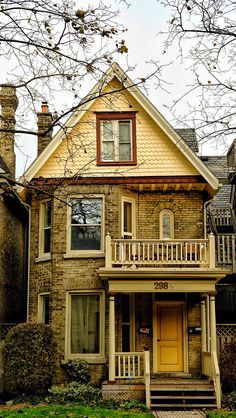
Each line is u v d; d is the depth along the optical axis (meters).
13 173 25.22
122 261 19.64
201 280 19.52
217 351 21.02
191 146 24.38
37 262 22.12
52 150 21.47
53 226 21.50
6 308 23.50
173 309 21.39
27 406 17.55
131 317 21.23
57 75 8.70
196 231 21.97
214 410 17.23
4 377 19.91
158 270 19.30
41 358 19.41
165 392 18.06
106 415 15.30
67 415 15.12
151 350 21.00
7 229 23.91
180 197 22.22
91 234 21.44
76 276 21.12
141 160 21.94
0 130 8.64
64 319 20.91
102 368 20.44
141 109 22.33
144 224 22.00
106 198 21.56
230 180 25.50
